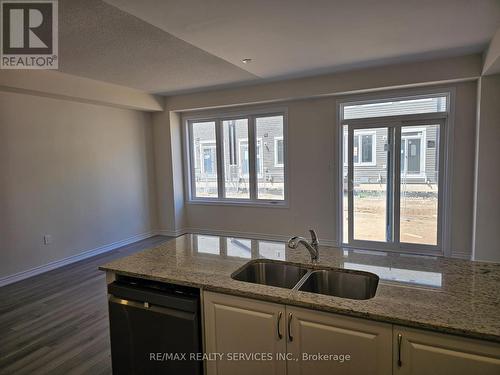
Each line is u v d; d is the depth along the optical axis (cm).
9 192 402
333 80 464
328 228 519
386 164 478
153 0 227
